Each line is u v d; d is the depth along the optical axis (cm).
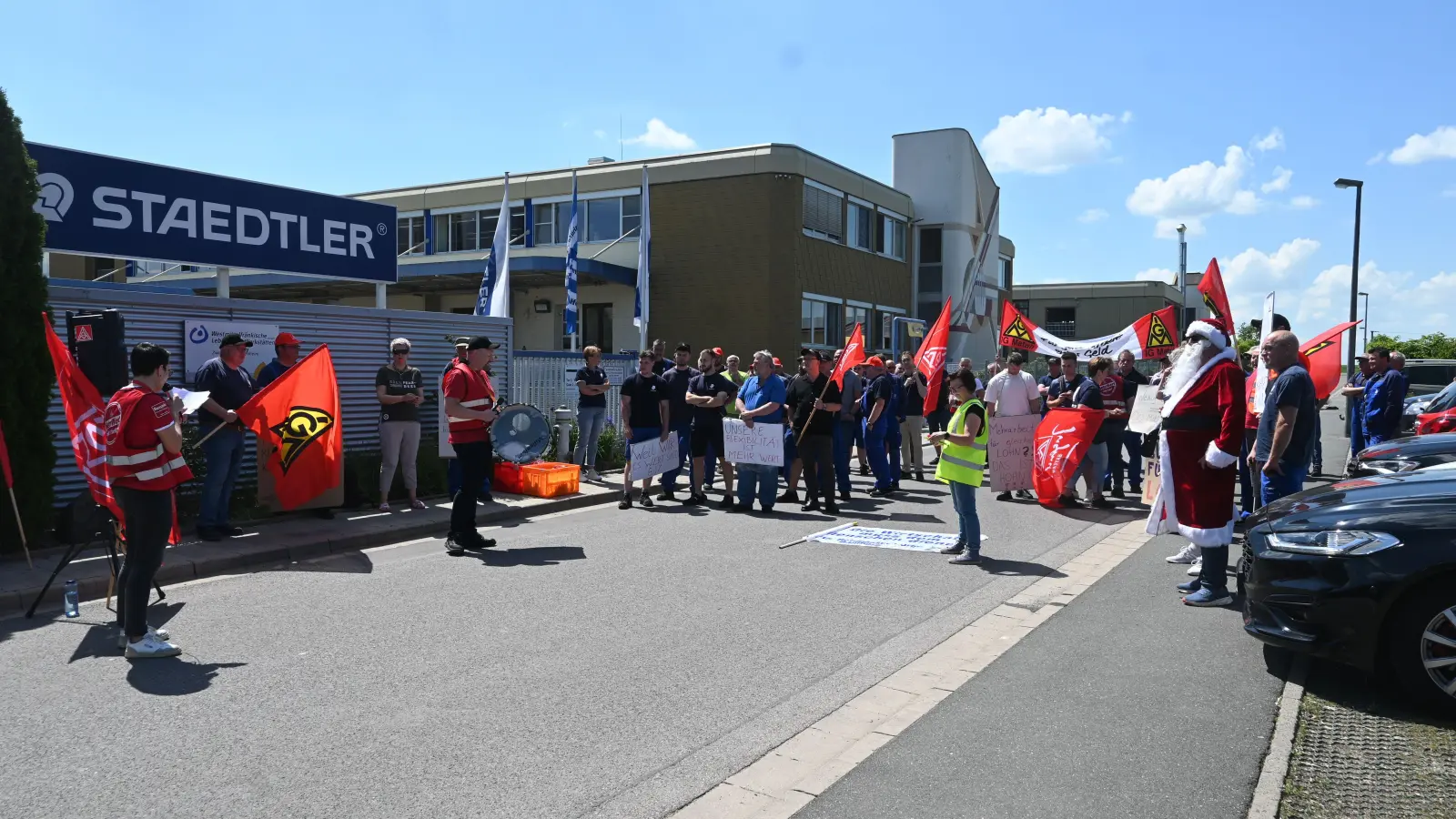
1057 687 519
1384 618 469
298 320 1127
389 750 433
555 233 2870
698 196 2702
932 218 3462
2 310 806
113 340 679
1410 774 400
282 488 953
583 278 2623
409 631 623
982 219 3681
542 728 461
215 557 809
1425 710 468
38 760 421
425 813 374
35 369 829
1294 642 494
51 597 705
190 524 955
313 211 1322
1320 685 512
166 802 381
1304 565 490
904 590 745
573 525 1045
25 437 824
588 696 504
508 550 898
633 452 1163
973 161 3550
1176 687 516
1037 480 1191
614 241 2684
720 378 1205
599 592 729
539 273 2545
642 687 519
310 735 449
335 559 858
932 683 527
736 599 712
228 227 1228
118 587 593
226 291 1252
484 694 505
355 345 1193
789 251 2619
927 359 1366
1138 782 398
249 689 512
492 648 586
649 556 868
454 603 695
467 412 864
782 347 2627
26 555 766
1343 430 2848
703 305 2700
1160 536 994
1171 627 638
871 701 502
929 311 3475
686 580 773
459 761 422
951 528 1030
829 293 2844
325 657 567
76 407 689
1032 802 381
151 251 1153
